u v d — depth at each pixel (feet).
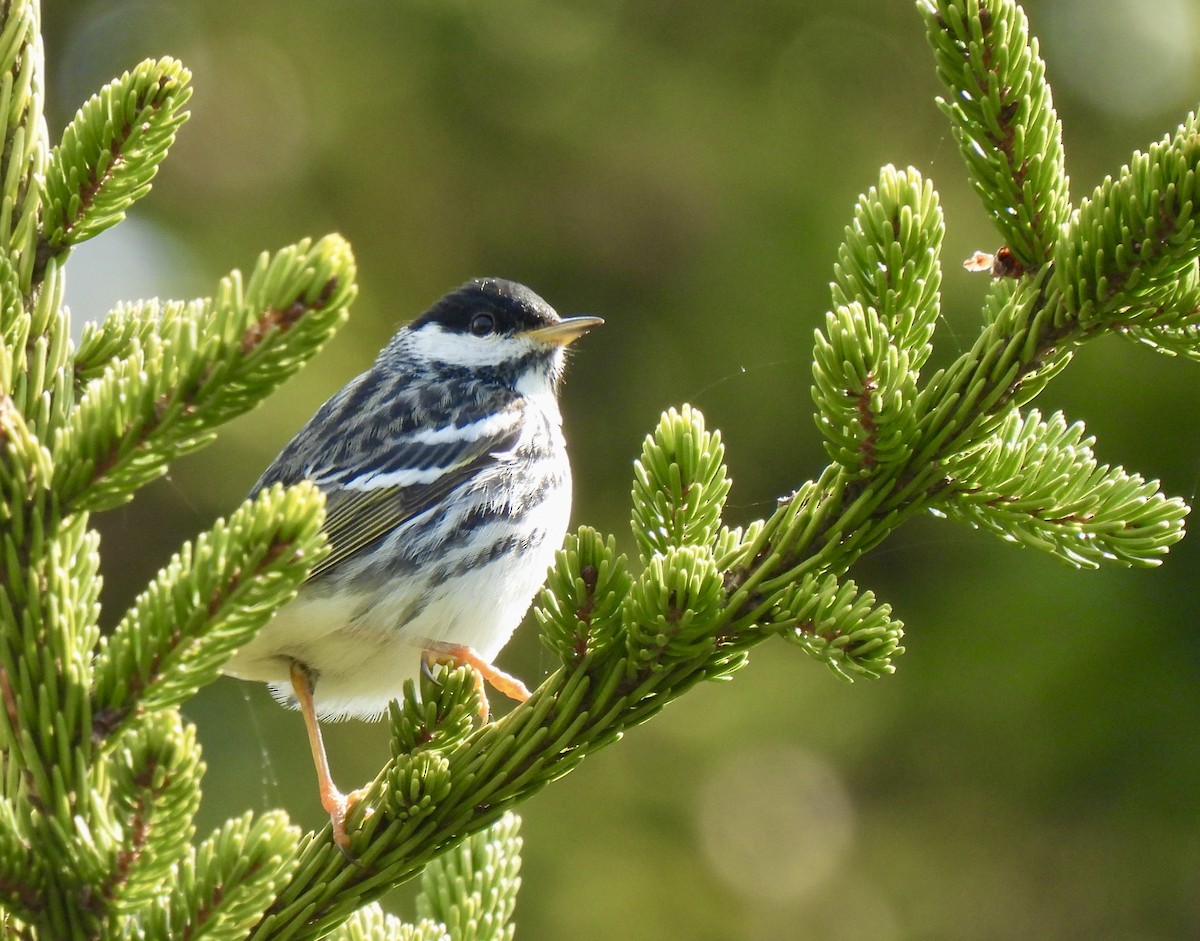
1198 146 13.21
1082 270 13.87
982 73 14.15
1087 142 52.39
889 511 14.80
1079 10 53.26
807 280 51.90
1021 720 42.45
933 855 44.78
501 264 57.06
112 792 11.98
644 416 52.80
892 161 54.03
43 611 12.01
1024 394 14.48
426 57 57.52
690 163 55.52
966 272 48.88
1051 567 43.06
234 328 11.42
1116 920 41.88
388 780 14.89
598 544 14.53
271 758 46.60
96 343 16.53
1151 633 41.22
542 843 46.16
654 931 44.93
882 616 14.21
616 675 14.84
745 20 57.16
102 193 14.05
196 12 58.49
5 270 13.50
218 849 11.91
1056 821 42.98
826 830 46.60
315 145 57.67
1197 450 42.37
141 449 11.82
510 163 57.31
